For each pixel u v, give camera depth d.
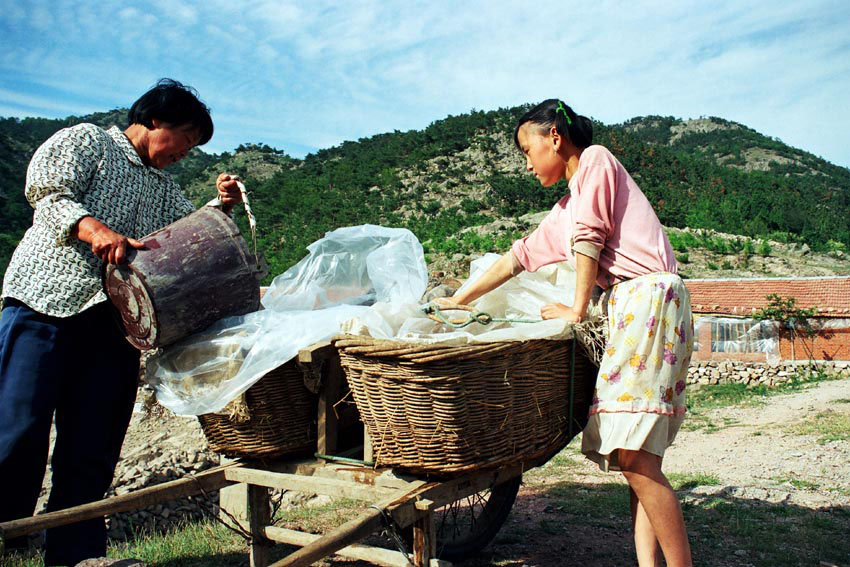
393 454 2.35
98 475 3.01
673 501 2.37
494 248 68.38
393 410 2.27
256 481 2.66
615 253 2.49
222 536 3.86
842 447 7.16
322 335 2.52
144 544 3.98
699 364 20.62
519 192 108.00
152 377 2.71
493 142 137.88
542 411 2.45
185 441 6.23
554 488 5.20
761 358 21.38
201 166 172.00
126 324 2.69
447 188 121.50
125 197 3.05
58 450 2.99
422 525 2.29
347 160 150.88
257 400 2.64
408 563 2.33
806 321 21.20
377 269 3.07
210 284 2.61
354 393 2.44
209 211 2.79
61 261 2.85
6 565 3.47
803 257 62.12
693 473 6.02
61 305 2.85
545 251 2.85
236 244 2.71
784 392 16.33
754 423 10.00
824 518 4.23
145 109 3.06
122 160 3.06
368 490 2.37
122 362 3.06
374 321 2.57
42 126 156.38
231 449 2.78
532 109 2.71
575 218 2.51
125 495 2.43
